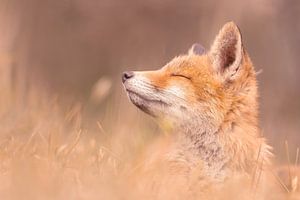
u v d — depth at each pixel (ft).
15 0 112.68
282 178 57.36
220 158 55.06
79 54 144.87
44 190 42.19
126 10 146.10
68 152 53.01
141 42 142.51
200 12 136.26
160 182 48.39
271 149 56.59
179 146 56.29
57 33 147.95
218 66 56.90
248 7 130.21
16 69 85.97
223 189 49.52
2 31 92.07
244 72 56.13
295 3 128.16
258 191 49.96
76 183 46.19
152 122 76.18
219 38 57.47
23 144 54.24
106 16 146.41
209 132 55.57
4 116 65.10
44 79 128.26
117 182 45.80
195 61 57.72
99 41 145.79
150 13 144.05
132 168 51.67
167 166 54.34
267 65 133.39
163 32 143.02
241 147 54.29
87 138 63.67
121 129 72.18
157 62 130.00
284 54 131.95
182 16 142.72
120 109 78.84
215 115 55.36
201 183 51.70
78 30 146.41
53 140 55.36
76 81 140.26
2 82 77.66
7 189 42.45
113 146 62.34
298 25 128.77
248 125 55.36
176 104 56.49
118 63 142.31
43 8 140.87
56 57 142.00
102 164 52.39
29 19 135.54
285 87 130.00
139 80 56.80
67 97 101.96
